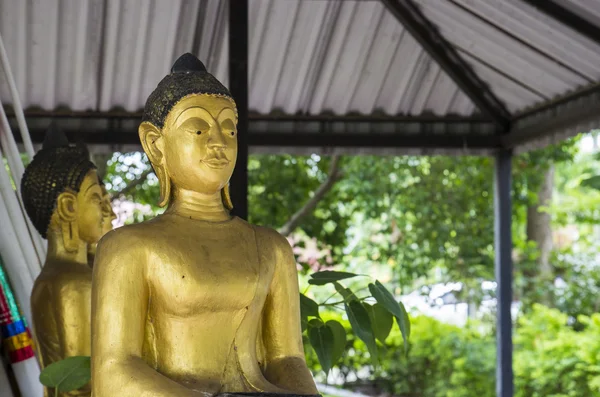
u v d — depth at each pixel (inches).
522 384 410.6
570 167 606.2
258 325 111.4
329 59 262.5
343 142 273.6
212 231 108.5
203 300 104.2
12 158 176.9
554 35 214.4
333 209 435.5
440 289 459.5
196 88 109.2
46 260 157.5
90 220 157.2
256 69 263.6
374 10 253.0
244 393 99.0
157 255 104.3
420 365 435.5
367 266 494.9
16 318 156.5
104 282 103.7
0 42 178.4
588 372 404.5
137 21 242.4
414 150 276.2
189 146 107.7
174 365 104.0
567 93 241.8
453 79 263.4
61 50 246.2
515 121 272.4
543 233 512.1
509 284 273.0
